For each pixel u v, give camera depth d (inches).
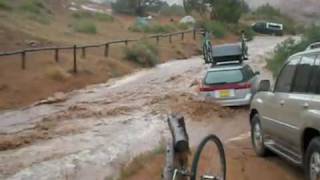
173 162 202.4
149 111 621.9
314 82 255.9
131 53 1278.3
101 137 490.6
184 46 1707.7
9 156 439.8
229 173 308.3
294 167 318.3
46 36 1304.1
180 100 677.3
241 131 472.4
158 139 459.5
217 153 217.9
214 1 2327.8
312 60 264.8
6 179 369.7
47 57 1037.2
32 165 403.5
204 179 205.6
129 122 560.7
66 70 983.0
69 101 768.3
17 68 921.5
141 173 322.0
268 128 323.0
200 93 624.4
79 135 509.7
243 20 2667.3
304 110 256.4
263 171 312.0
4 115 676.1
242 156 357.4
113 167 372.5
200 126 512.1
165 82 930.7
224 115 567.2
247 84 601.0
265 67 1039.0
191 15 2431.1
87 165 388.2
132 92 818.2
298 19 2566.4
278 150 312.7
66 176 361.1
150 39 1625.2
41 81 878.4
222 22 2244.1
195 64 1275.8
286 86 295.6
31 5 1771.7
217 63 721.0
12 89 810.2
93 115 624.7
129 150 423.2
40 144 483.2
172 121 213.5
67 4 2255.2
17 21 1414.9
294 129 271.1
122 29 1894.7
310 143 248.7
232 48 778.2
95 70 1045.8
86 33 1595.7
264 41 1995.6
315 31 952.9
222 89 605.6
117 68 1131.3
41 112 681.6
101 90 877.8
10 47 1077.8
